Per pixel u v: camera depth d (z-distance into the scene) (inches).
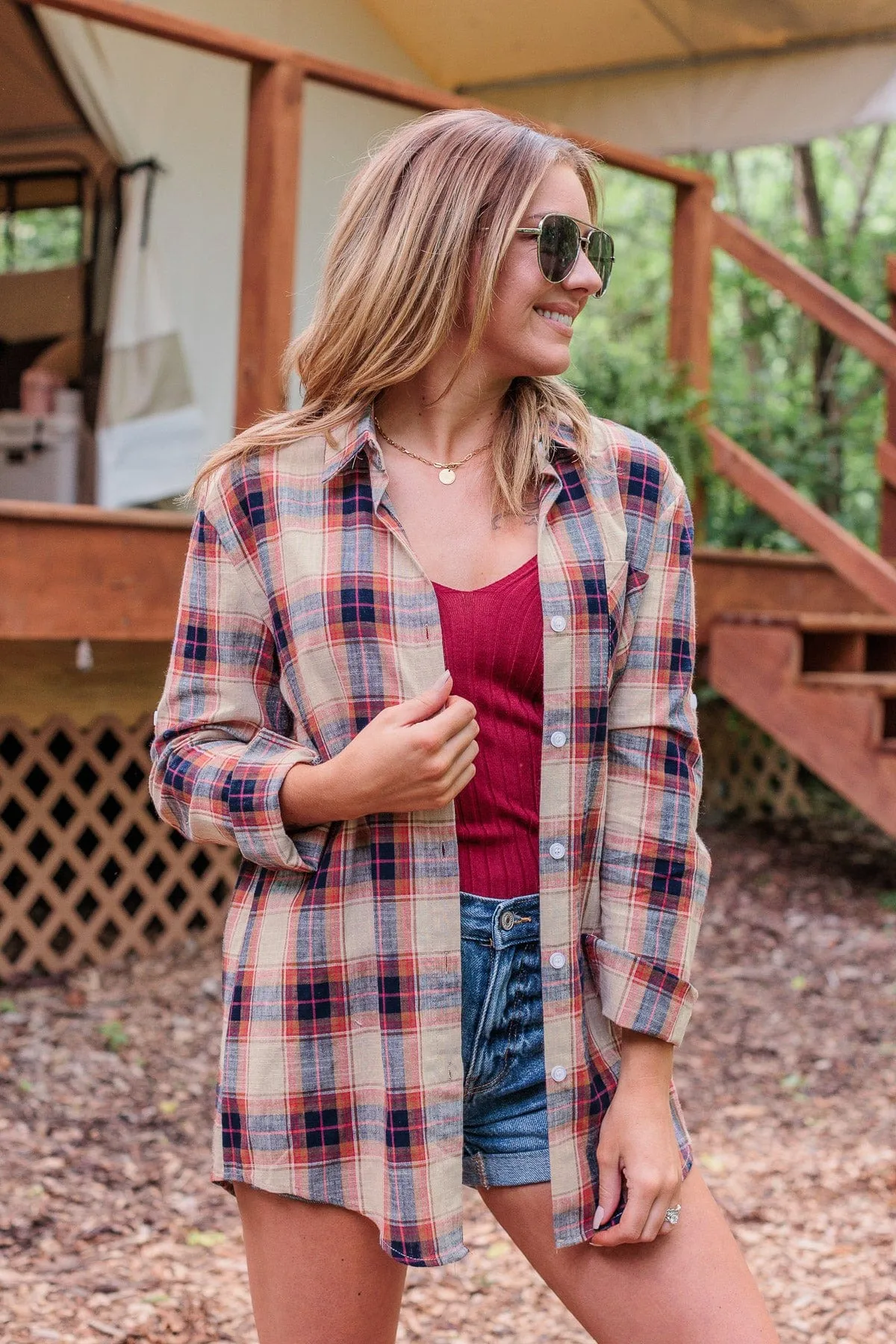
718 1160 133.7
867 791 208.2
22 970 181.0
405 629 54.4
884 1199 124.4
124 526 166.4
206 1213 122.4
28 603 159.3
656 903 55.2
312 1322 56.4
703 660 247.3
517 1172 56.1
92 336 246.8
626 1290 54.7
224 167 249.8
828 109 277.0
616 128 301.0
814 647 231.9
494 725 54.9
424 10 286.8
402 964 54.0
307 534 55.8
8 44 227.6
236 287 251.8
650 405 231.5
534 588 55.3
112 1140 135.9
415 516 56.7
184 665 58.4
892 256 255.3
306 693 55.6
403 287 55.0
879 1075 155.3
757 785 280.4
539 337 55.8
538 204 55.0
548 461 56.2
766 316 395.5
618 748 56.7
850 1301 106.0
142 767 194.9
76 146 244.8
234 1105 55.8
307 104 271.7
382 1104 54.2
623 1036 55.6
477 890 55.0
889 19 266.2
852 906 220.1
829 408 384.5
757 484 231.1
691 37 283.7
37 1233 116.2
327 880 55.3
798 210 497.7
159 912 193.6
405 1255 53.2
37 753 183.3
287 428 57.4
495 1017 54.9
